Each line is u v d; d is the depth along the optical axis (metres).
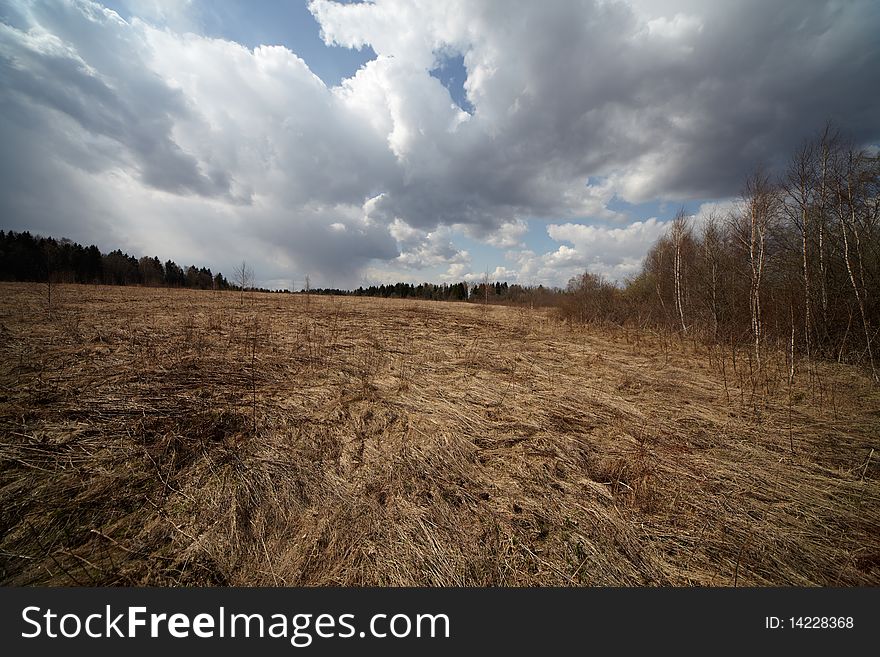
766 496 3.27
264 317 10.95
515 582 2.29
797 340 9.09
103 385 4.52
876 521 2.98
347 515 2.72
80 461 3.05
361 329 10.00
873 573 2.47
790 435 4.33
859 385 6.68
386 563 2.35
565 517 2.85
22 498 2.61
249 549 2.39
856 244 8.52
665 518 2.90
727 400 5.79
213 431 3.68
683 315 13.61
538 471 3.47
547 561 2.44
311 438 3.75
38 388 4.29
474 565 2.38
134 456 3.17
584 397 5.58
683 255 13.85
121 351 5.98
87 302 11.77
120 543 2.36
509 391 5.66
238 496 2.80
